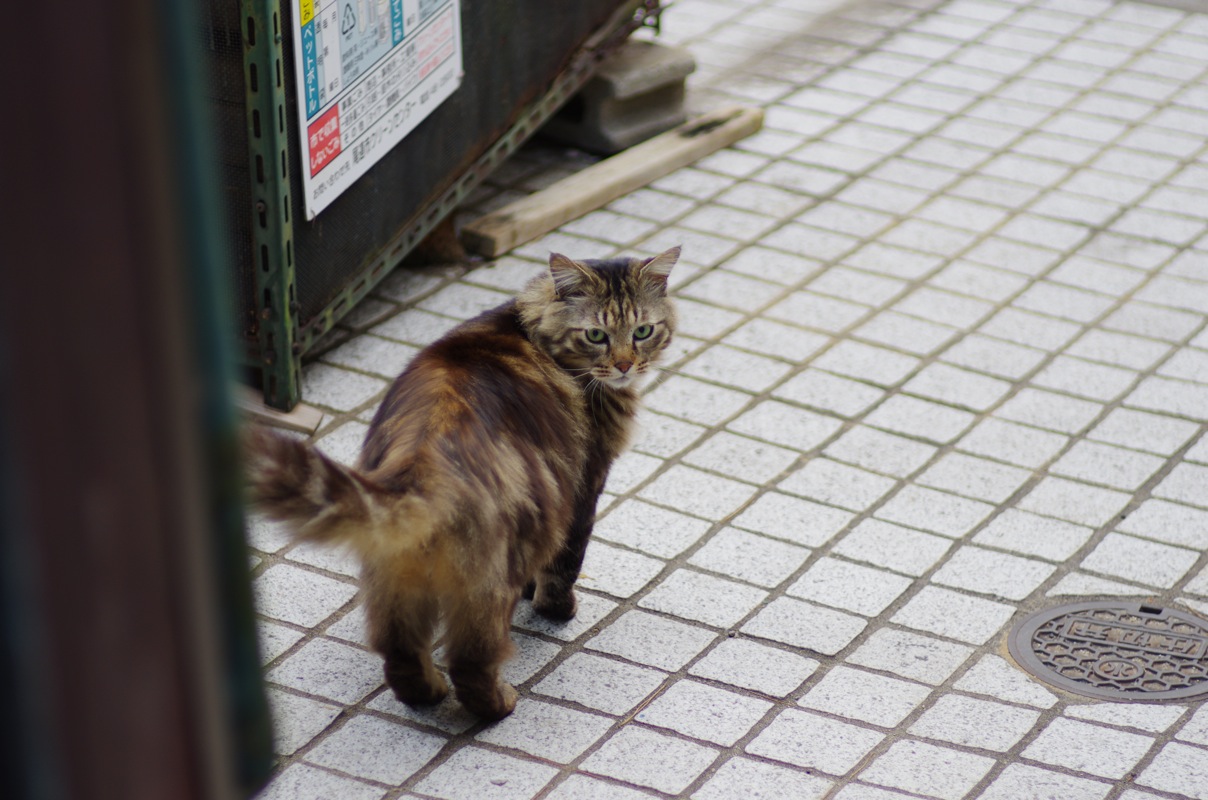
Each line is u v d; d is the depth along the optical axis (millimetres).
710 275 7062
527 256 7191
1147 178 8164
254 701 1078
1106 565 5020
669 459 5625
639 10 8781
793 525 5230
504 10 6902
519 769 3990
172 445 921
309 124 5418
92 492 900
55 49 837
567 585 4566
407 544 3459
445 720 4191
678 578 4918
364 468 3846
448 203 6801
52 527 897
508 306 4543
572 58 7762
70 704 929
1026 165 8297
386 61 5918
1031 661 4516
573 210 7543
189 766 975
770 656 4520
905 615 4742
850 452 5703
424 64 6246
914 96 9156
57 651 918
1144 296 6961
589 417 4438
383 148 6051
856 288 6980
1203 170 8273
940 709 4285
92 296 875
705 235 7453
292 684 4324
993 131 8703
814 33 10102
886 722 4223
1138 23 10320
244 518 1068
